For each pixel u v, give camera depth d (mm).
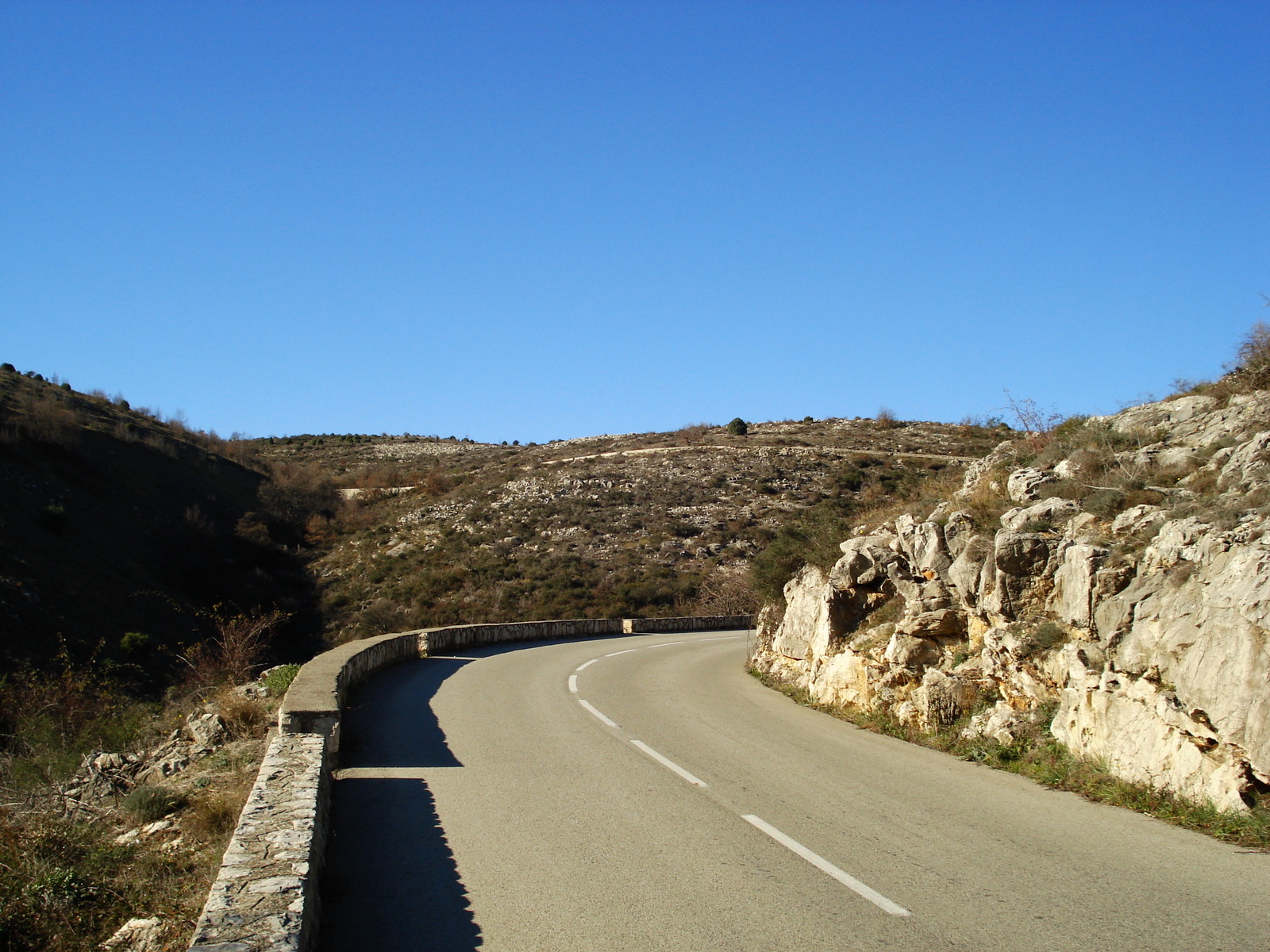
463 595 48906
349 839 7078
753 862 6500
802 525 21016
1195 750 7781
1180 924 5285
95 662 28922
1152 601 8945
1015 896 5781
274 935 4062
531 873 6227
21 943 6000
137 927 5723
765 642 20656
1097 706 9062
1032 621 10805
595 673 19938
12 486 40562
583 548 55156
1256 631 7387
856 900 5699
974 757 10328
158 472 57281
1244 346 13516
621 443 86938
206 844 7238
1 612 28594
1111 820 7723
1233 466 10312
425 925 5270
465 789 8781
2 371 66562
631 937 5074
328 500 69438
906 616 13336
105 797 10633
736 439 80625
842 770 9805
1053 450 14227
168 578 43562
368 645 17953
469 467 85312
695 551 53500
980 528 12977
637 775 9477
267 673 15227
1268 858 6586
